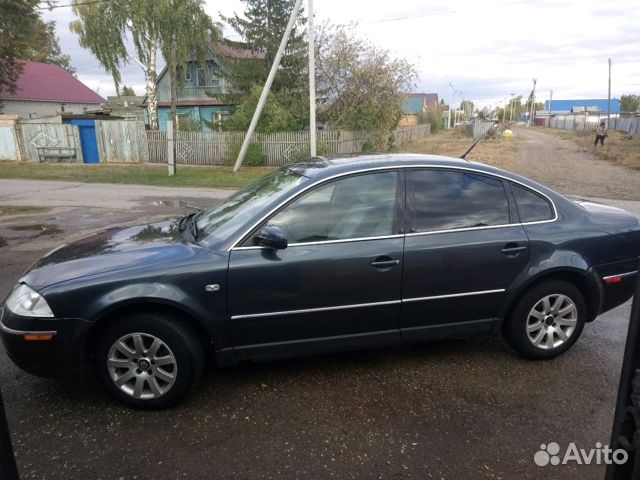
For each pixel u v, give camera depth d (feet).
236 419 10.02
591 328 14.78
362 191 11.39
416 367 12.19
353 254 10.84
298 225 10.92
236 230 10.80
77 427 9.75
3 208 35.63
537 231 12.10
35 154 79.15
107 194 44.06
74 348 9.81
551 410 10.37
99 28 81.92
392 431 9.61
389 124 80.07
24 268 20.56
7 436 5.17
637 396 4.37
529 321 12.32
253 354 10.82
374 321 11.29
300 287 10.63
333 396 10.86
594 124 206.90
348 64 75.15
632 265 12.91
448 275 11.42
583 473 8.49
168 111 112.88
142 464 8.64
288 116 73.36
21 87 119.75
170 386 10.27
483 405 10.53
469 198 11.95
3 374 11.85
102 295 9.80
